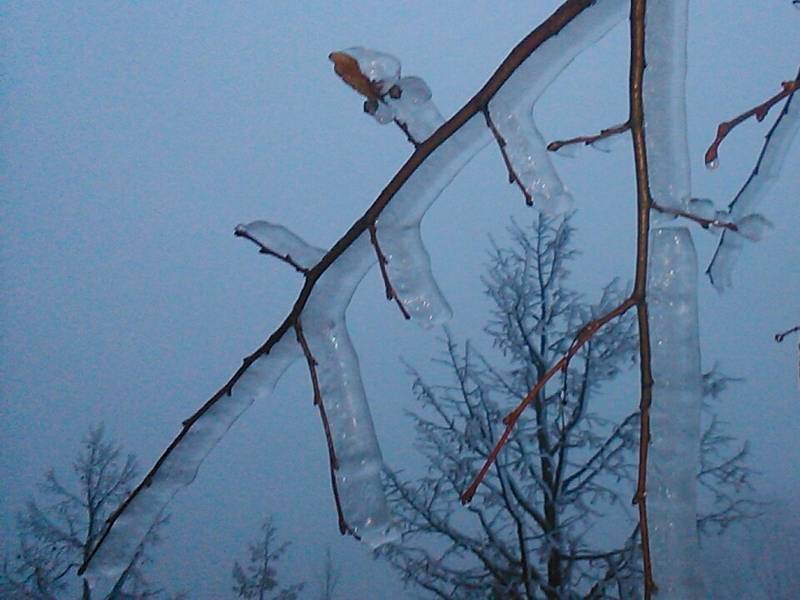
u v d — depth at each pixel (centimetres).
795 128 229
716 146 224
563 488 792
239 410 194
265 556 1105
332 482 187
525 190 175
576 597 752
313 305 193
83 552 930
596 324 162
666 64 170
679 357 167
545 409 805
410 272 185
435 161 179
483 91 174
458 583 793
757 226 218
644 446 161
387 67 175
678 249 170
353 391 193
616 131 177
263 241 197
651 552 159
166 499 191
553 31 171
